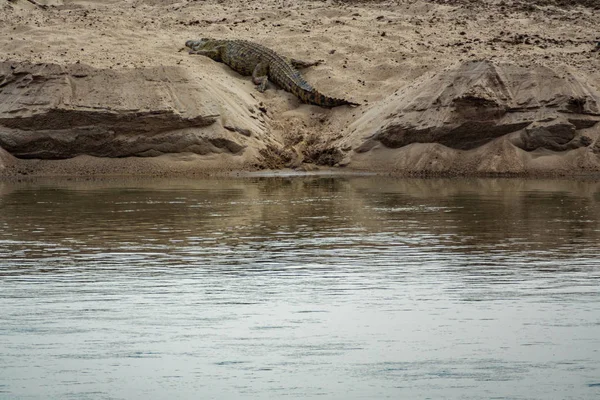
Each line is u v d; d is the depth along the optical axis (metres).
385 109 89.44
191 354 26.56
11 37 96.94
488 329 29.05
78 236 46.62
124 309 31.52
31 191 68.56
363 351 26.81
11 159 85.00
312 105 96.06
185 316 30.59
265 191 68.62
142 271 37.81
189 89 88.44
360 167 85.56
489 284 35.31
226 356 26.38
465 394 23.41
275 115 94.69
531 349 26.97
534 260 40.12
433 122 84.50
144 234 47.31
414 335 28.39
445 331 28.84
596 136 83.00
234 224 50.78
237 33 108.44
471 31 110.12
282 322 29.86
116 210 56.78
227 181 77.31
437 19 114.31
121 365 25.62
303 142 90.31
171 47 101.31
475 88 83.50
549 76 85.75
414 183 75.00
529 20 116.38
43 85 86.31
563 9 123.94
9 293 33.91
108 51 95.00
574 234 47.22
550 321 29.95
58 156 85.69
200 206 58.94
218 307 31.80
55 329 29.08
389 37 107.06
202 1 124.94
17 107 85.38
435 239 45.72
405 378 24.58
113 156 85.94
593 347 27.14
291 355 26.47
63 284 35.38
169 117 85.56
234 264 39.31
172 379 24.53
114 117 84.94
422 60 99.81
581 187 71.19
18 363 25.81
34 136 85.00
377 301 32.66
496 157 82.50
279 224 50.88
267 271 37.81
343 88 96.81
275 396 23.33
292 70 98.19
